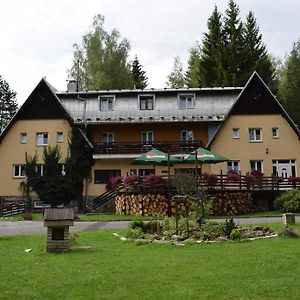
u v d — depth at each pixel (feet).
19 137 124.47
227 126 122.52
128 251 39.78
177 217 50.70
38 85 125.18
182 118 123.24
